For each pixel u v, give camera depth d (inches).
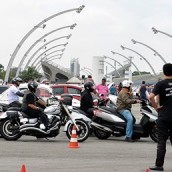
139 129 686.5
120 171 418.9
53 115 654.5
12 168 422.9
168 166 457.4
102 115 698.8
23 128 645.9
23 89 960.9
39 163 457.4
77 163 462.9
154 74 3590.1
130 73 2395.4
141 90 1178.0
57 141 671.8
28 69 3075.8
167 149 614.2
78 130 660.1
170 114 411.8
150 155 538.6
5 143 621.0
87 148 593.0
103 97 890.1
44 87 1011.9
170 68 417.7
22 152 536.4
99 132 721.0
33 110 647.1
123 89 697.6
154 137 688.4
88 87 706.2
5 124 652.1
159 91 414.6
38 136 655.8
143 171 418.9
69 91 1086.4
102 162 474.3
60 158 496.4
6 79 1921.8
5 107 757.9
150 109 688.4
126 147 616.4
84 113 676.1
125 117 689.6
